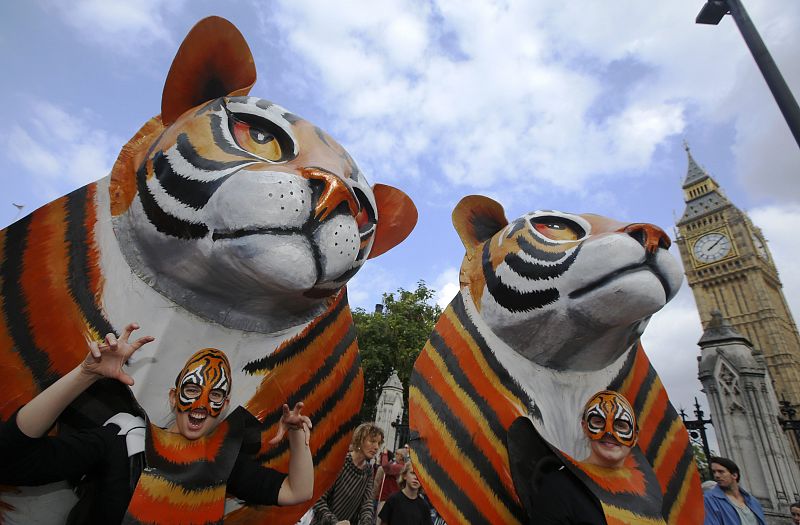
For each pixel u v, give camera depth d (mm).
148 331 1706
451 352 2604
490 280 2598
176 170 1701
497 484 2242
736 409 5605
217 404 1570
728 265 49688
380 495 4750
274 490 1726
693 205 55781
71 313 1620
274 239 1581
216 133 1784
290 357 2068
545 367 2508
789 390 41719
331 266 1708
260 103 1983
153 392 1674
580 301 2232
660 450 2543
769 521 4887
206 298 1805
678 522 2373
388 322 17844
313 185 1708
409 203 2602
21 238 1634
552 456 2031
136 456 1432
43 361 1547
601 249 2184
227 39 1940
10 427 1232
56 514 1473
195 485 1495
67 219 1729
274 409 2004
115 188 1822
